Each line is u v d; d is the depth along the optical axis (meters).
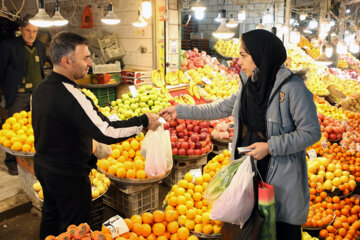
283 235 1.97
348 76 10.73
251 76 1.94
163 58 5.67
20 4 8.39
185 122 4.04
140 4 5.53
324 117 4.84
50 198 2.25
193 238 2.26
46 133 2.01
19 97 3.93
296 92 1.80
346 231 2.98
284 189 1.87
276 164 1.87
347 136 4.41
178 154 3.68
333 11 13.40
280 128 1.87
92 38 6.05
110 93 5.49
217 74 6.93
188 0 7.42
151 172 2.85
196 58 7.25
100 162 3.21
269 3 10.08
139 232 2.27
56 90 1.96
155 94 4.40
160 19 5.50
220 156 3.21
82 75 2.08
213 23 12.46
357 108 6.88
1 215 3.26
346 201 3.30
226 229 2.03
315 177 3.35
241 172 1.88
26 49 3.92
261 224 1.81
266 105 1.89
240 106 2.06
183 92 5.96
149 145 2.82
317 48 12.12
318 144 4.09
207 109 2.36
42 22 3.39
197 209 2.56
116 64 5.36
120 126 2.03
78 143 2.09
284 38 9.99
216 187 2.04
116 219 2.15
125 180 3.05
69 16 7.29
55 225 2.30
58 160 2.05
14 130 3.25
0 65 3.79
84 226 1.91
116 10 5.98
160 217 2.37
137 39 5.77
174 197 2.57
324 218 2.99
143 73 5.37
